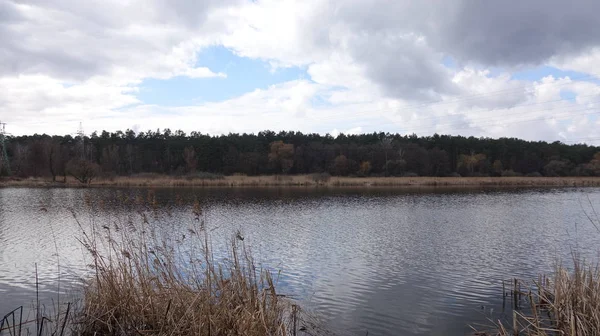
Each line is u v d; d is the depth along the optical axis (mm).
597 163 99750
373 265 17406
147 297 9625
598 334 8125
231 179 79750
